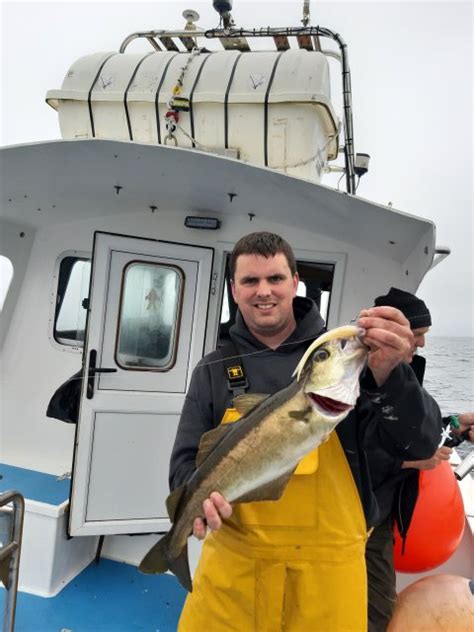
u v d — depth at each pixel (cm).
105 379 364
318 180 381
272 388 185
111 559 357
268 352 192
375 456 237
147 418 368
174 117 349
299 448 150
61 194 375
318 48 414
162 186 351
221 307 402
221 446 161
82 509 338
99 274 366
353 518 179
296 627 176
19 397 421
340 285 377
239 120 344
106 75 369
